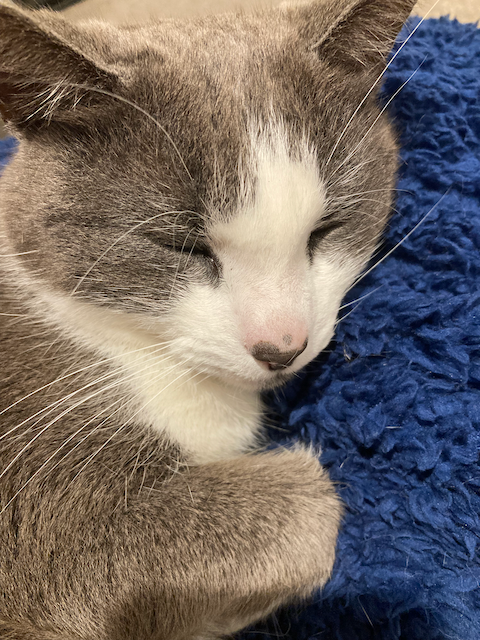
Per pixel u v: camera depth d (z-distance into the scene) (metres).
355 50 0.14
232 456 0.17
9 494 0.14
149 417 0.15
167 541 0.14
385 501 0.16
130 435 0.15
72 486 0.14
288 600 0.15
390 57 0.17
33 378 0.15
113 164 0.12
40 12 0.13
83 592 0.13
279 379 0.14
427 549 0.15
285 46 0.13
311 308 0.13
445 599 0.14
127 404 0.15
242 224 0.12
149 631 0.14
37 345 0.15
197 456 0.16
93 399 0.15
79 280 0.14
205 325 0.13
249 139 0.12
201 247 0.13
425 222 0.18
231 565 0.14
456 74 0.21
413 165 0.19
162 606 0.14
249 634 0.17
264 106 0.12
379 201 0.16
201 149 0.12
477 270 0.17
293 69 0.13
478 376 0.16
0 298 0.16
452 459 0.15
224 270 0.13
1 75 0.12
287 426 0.18
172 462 0.15
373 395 0.16
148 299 0.13
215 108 0.12
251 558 0.14
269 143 0.12
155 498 0.14
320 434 0.17
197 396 0.16
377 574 0.15
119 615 0.13
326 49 0.13
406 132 0.20
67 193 0.13
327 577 0.15
